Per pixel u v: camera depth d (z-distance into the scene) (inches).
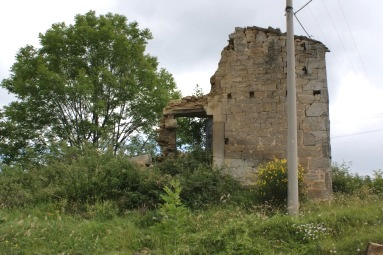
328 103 548.7
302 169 502.3
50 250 321.4
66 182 486.9
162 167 563.2
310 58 561.0
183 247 319.3
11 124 879.1
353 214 358.6
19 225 360.2
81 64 900.6
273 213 423.8
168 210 397.4
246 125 566.6
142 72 954.1
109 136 860.0
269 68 571.5
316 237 319.6
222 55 595.5
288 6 431.2
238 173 555.2
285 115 554.9
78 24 919.7
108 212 430.6
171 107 675.4
